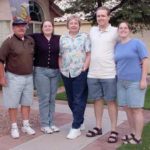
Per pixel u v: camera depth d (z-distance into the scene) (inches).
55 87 148.3
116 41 134.0
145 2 337.7
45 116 148.6
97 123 145.4
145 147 128.2
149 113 189.6
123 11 330.6
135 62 127.0
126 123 165.5
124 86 129.5
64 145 133.3
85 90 143.4
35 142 136.7
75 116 143.2
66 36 141.4
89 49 138.4
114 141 135.7
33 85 147.6
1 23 282.2
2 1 280.2
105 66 134.5
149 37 445.7
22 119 156.7
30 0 339.3
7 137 143.1
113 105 138.2
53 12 378.3
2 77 139.9
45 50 142.3
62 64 142.8
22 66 139.2
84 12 353.4
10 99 141.3
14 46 137.6
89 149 128.6
